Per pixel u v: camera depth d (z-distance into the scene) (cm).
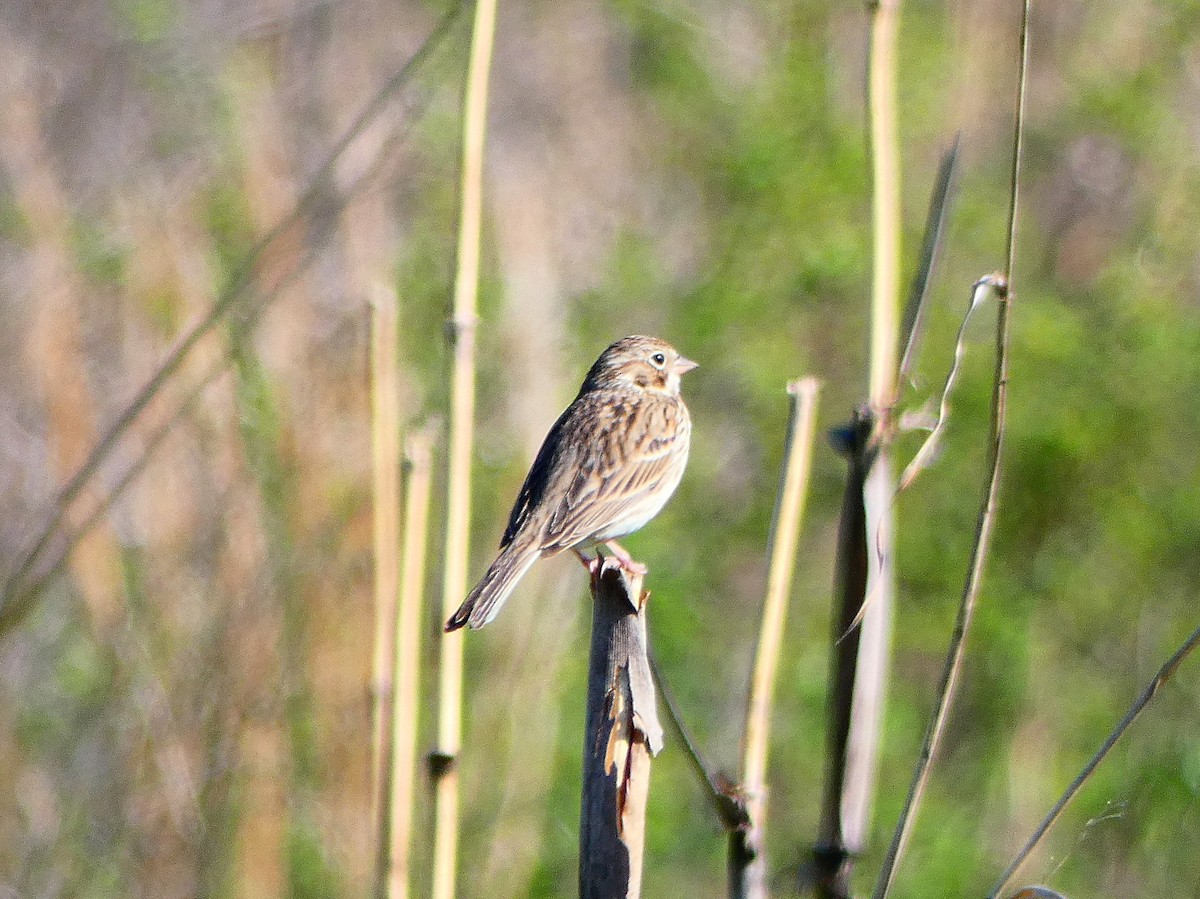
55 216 1473
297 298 1326
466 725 1280
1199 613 1481
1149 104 1662
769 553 610
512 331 1470
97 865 1202
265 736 1202
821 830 570
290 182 1584
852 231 1574
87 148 1819
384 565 720
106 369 1462
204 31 1858
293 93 1788
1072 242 1741
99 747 1280
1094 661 1486
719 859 1352
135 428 1316
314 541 1249
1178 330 1541
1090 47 1730
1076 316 1572
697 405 1612
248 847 1188
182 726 1204
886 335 580
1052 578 1497
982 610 1467
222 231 1470
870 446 568
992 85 1802
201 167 1658
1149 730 1395
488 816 1255
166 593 1254
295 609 1231
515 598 1334
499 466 1398
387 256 1467
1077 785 608
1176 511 1498
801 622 1541
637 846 613
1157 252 1633
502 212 1572
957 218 1620
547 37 1975
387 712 720
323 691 1230
